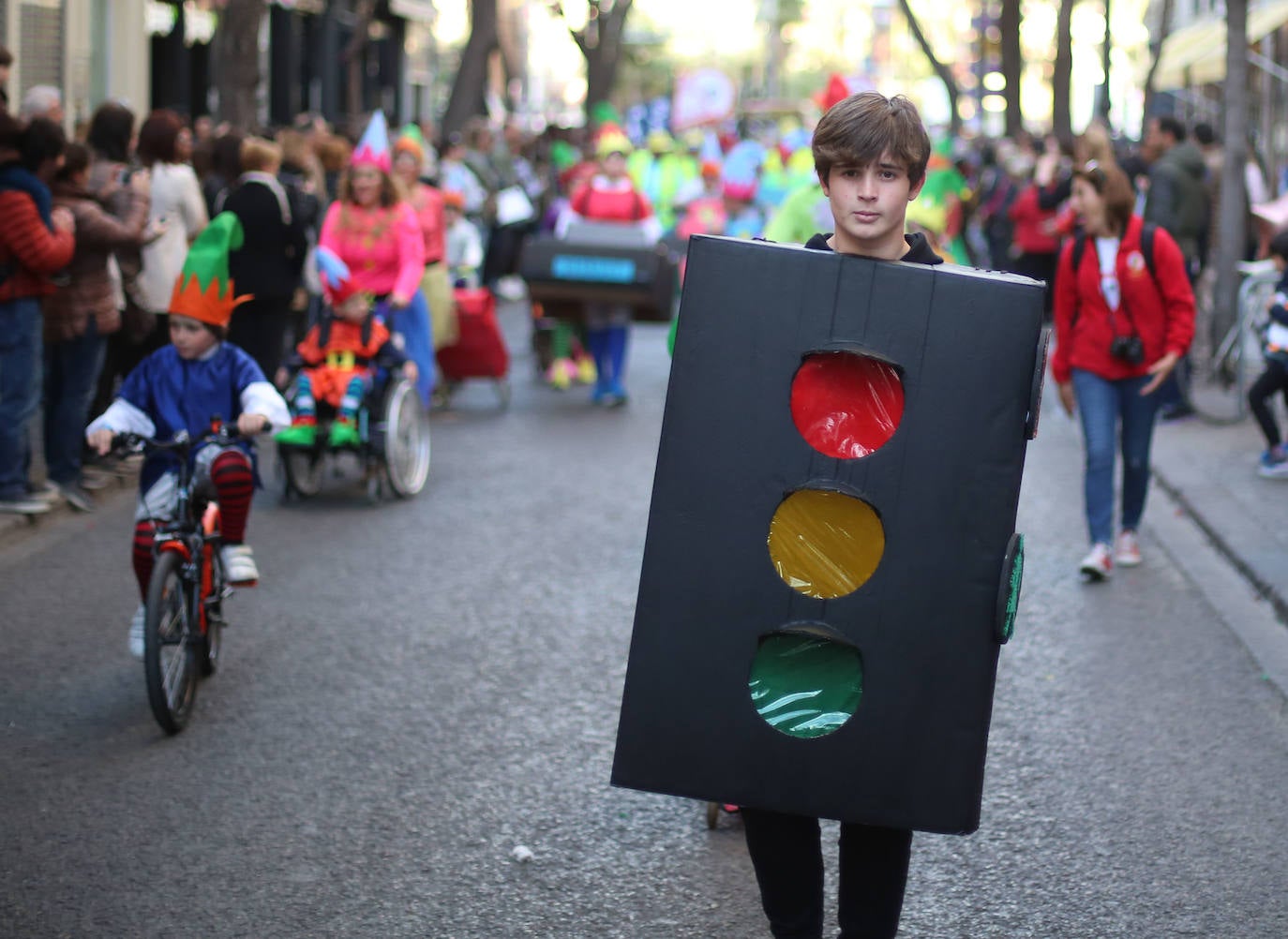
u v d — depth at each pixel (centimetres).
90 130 1716
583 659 1177
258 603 1331
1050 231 2164
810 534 552
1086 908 775
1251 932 748
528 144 4888
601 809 897
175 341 1052
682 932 748
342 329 1714
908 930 752
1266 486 1756
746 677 550
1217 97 4950
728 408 545
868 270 539
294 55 5838
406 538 1579
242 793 914
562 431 2238
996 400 538
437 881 801
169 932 741
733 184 3528
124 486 1795
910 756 548
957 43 9362
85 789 920
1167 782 939
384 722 1038
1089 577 1409
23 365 1536
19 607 1302
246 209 1833
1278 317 1803
